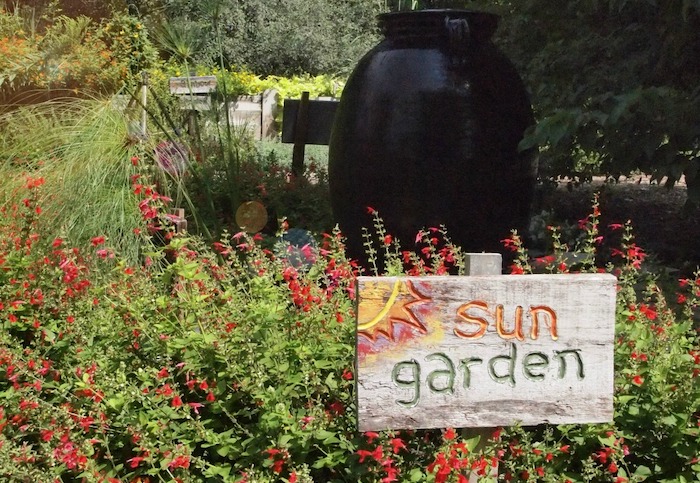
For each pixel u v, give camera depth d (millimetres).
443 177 4887
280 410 2576
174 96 7441
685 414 2613
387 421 2354
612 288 2395
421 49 4973
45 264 3662
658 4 5566
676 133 4805
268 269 3330
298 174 7414
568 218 7496
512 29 6855
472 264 2443
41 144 6090
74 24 10523
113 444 2873
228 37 17781
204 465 2738
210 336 2807
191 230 5789
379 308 2328
